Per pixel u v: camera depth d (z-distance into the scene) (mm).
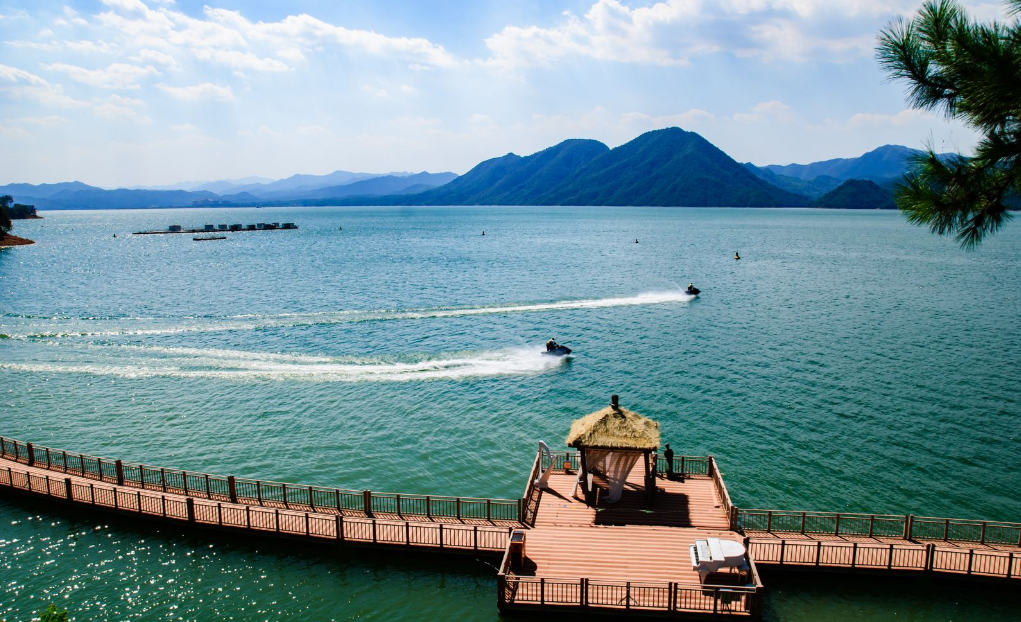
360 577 24172
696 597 21250
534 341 60594
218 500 28344
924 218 10875
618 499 27609
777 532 25797
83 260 136250
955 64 9906
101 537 26609
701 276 108875
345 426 39781
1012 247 172750
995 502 30766
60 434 38281
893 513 29703
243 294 87562
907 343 60438
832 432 38844
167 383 47688
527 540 24688
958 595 22766
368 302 81062
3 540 26250
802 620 21594
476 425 40062
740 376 49969
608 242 188125
